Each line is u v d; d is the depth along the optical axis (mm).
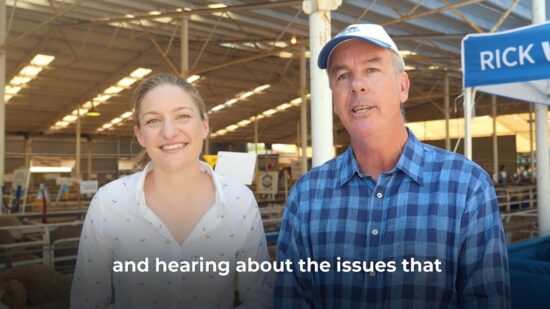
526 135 25406
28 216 7617
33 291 4266
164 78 1631
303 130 13234
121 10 10945
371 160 1608
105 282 1706
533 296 3496
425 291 1463
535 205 14352
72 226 7113
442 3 10633
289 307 1672
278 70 17969
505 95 4895
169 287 1646
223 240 1677
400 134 1571
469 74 4238
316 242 1627
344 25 11188
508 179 21688
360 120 1541
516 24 12141
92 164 27906
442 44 13758
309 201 1681
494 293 1383
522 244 4516
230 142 31547
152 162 1685
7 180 13414
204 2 10555
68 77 16938
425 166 1541
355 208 1593
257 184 11430
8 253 6031
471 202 1442
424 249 1466
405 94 1633
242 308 1741
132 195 1648
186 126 1605
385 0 9969
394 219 1516
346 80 1569
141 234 1638
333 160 1720
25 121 23047
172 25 12398
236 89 20234
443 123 25922
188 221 1682
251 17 11297
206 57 15969
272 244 5691
